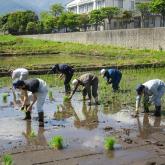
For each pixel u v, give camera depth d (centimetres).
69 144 1016
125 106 1504
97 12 7419
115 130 1158
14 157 916
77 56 4244
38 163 878
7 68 2595
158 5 5594
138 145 1006
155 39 3959
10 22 10719
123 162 881
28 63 3212
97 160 895
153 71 2627
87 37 5547
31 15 10625
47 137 1086
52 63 3070
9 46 5497
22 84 1215
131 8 8150
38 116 1317
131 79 2200
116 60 3266
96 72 2586
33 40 6612
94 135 1104
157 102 1315
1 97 1697
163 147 993
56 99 1662
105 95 1720
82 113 1398
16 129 1173
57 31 9156
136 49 4216
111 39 4844
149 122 1253
